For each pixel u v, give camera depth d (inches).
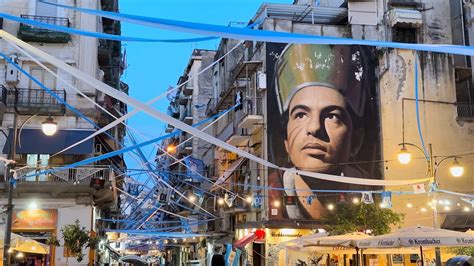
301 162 1119.0
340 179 658.8
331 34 1179.3
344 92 1154.7
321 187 1112.2
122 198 1740.9
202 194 1557.6
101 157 613.3
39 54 270.5
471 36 1159.6
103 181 1048.8
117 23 1505.9
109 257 1660.9
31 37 1125.1
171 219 1961.1
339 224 920.3
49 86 1128.8
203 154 1804.9
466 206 1077.8
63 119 1120.8
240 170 1310.3
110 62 1403.8
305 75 1152.2
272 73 1145.4
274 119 1128.8
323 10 1227.9
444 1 1218.0
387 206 797.2
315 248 717.9
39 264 1024.9
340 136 1135.0
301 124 1132.5
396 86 1163.9
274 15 1231.5
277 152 1117.1
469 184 1142.3
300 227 1079.0
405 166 1131.3
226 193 1280.8
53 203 1081.4
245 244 1089.4
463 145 1159.6
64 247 1021.2
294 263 1031.6
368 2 1209.4
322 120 1137.4
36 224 1067.9
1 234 636.7
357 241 554.9
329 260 900.0
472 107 1182.3
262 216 1131.3
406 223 1092.5
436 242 502.3
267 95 1136.2
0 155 1076.5
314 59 1161.4
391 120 1150.3
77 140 1094.4
